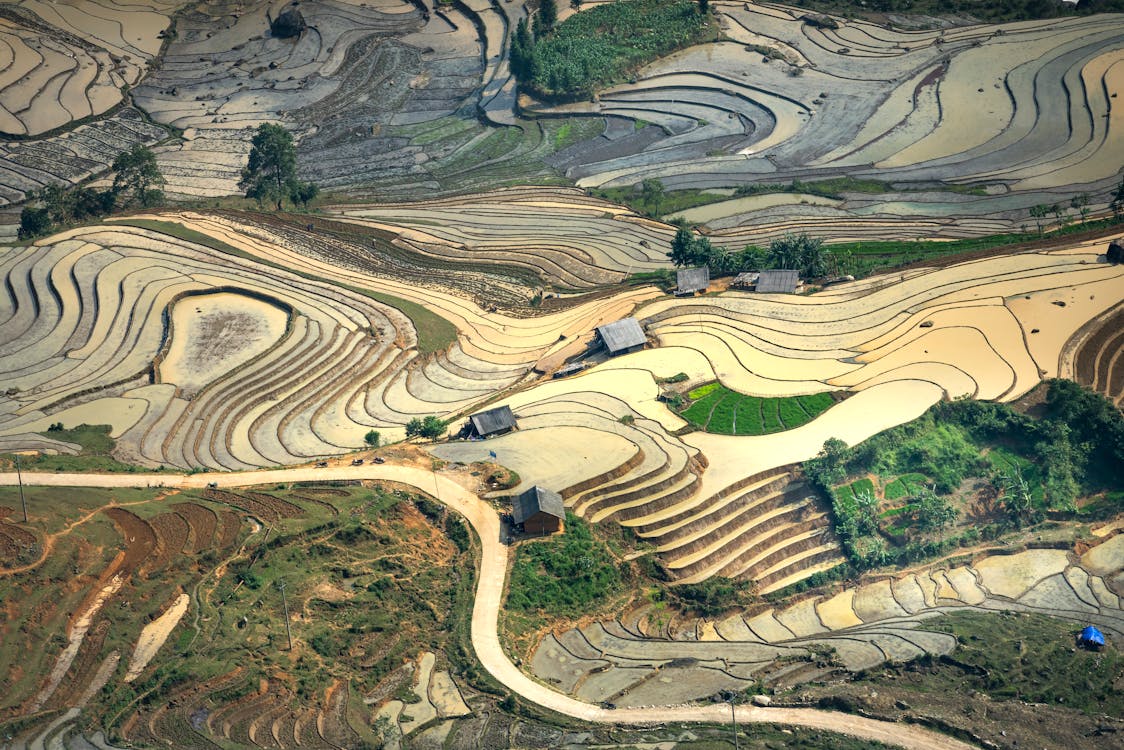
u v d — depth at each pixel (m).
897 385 140.62
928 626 111.12
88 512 110.62
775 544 122.88
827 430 133.75
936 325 151.75
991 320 151.50
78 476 121.94
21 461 126.00
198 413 142.88
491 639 105.56
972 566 121.06
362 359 155.62
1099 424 131.00
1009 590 117.56
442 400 147.75
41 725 89.38
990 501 126.94
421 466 127.50
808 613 116.12
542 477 125.06
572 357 153.38
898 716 97.06
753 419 136.50
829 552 122.12
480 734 94.69
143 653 96.12
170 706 92.75
